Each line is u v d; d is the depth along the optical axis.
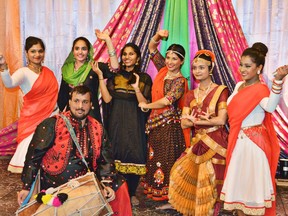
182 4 4.66
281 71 2.77
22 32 5.26
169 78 3.59
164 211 3.66
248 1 4.72
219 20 4.58
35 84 3.81
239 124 2.99
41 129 2.46
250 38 4.75
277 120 4.72
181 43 4.68
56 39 5.18
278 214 3.64
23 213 2.34
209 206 3.12
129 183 3.76
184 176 3.26
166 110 3.57
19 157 3.78
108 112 3.74
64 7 5.13
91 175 2.42
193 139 3.27
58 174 2.47
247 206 2.96
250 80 3.04
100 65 3.71
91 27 5.11
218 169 3.14
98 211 2.36
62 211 2.30
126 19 4.83
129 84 3.63
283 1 4.65
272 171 3.06
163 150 3.59
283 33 4.68
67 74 3.78
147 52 4.80
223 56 4.61
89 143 2.51
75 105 2.45
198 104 3.21
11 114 5.37
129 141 3.63
